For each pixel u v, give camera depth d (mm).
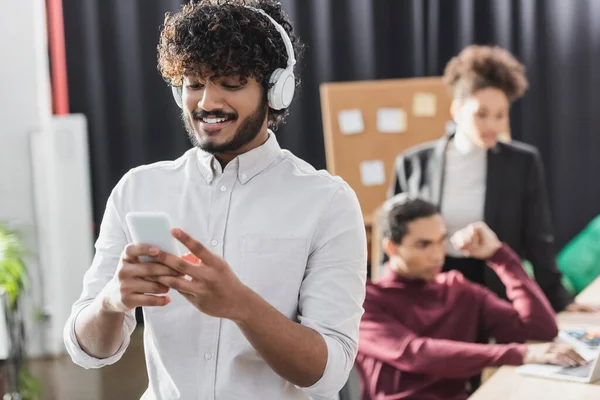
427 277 2275
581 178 4719
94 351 1279
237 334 1267
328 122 4363
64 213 4277
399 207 2266
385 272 2359
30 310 4215
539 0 4637
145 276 1106
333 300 1261
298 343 1184
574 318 2576
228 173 1308
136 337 4547
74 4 4625
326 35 4750
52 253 4266
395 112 4355
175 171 1359
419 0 4703
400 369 2189
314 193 1295
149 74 4703
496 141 2867
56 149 4250
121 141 4770
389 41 4770
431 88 4348
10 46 4156
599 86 4625
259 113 1253
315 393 1254
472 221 2834
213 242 1293
